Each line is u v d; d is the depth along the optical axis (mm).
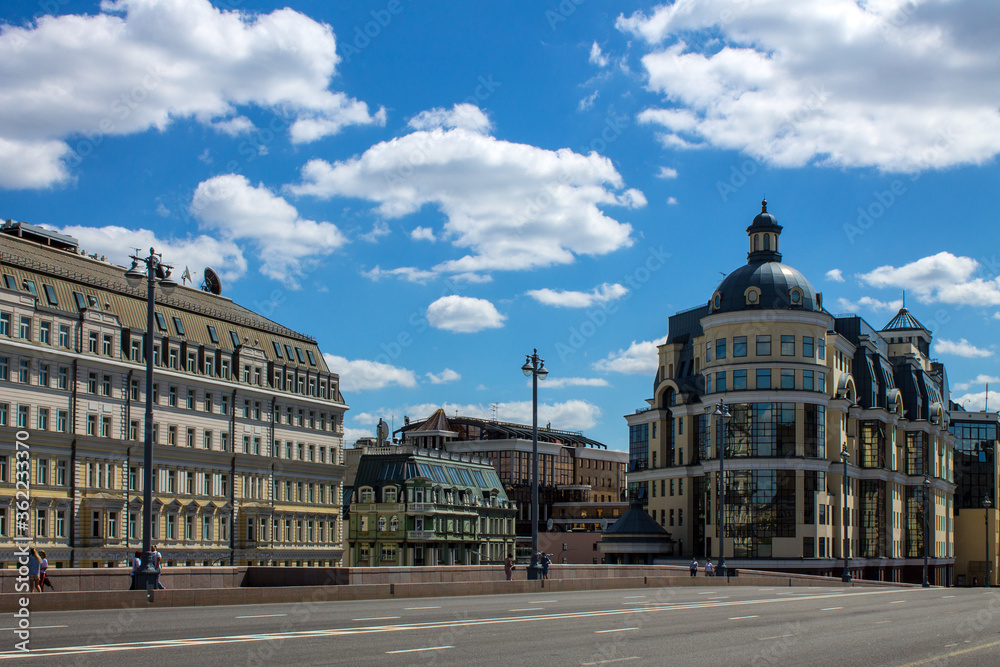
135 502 80938
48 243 87062
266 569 46000
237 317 97812
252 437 94375
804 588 71000
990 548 158250
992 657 22484
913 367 137375
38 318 74438
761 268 104938
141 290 87062
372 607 36344
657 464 122938
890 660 21609
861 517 117312
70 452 76000
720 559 76125
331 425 105625
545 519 168500
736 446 102125
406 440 179000
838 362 113500
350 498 122438
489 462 139875
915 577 128625
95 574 39656
